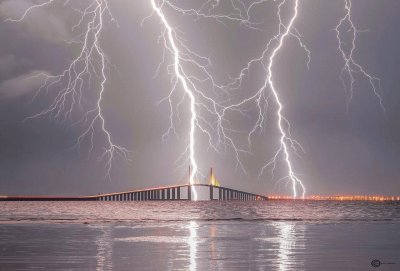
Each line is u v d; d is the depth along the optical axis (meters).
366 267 20.31
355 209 126.19
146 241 31.62
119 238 33.97
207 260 22.36
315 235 36.72
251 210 113.75
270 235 36.72
